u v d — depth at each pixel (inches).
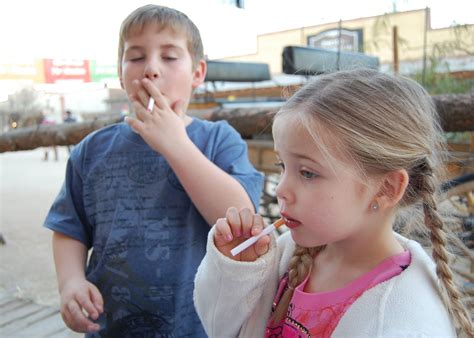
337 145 25.0
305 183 25.8
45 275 137.5
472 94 96.1
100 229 44.2
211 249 31.4
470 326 26.0
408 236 31.4
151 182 43.9
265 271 31.1
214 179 39.6
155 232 42.8
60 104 482.0
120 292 42.8
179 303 41.9
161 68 42.9
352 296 27.8
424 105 28.4
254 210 41.3
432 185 27.8
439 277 27.2
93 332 42.4
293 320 30.2
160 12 44.6
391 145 25.6
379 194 26.3
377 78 28.0
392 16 197.9
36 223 203.3
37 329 102.3
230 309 31.9
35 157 542.3
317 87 27.4
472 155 91.1
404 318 25.1
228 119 124.3
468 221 72.2
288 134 26.0
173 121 40.9
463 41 167.5
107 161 45.5
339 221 25.7
